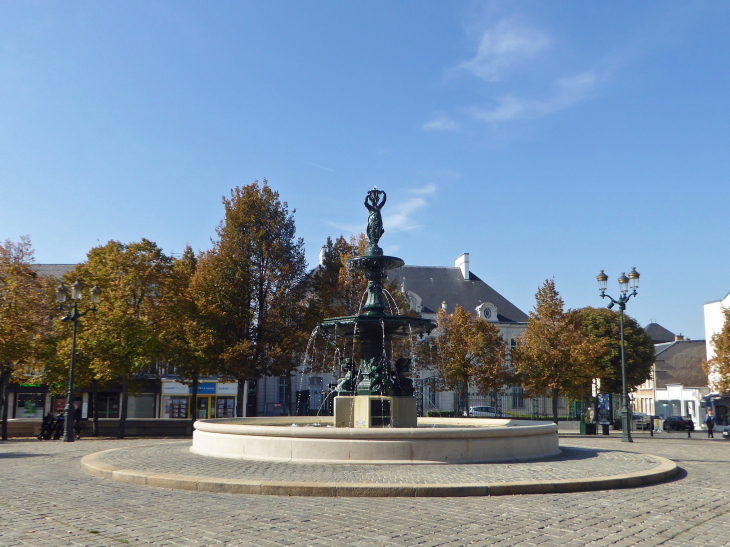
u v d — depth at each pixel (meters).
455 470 10.98
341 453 11.80
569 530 6.89
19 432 26.36
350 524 7.07
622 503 8.68
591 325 53.66
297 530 6.74
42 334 27.75
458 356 35.97
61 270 45.31
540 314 35.44
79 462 14.22
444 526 7.00
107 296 26.73
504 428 12.52
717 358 33.97
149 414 40.69
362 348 15.72
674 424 41.53
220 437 13.38
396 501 8.67
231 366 28.05
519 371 36.00
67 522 7.15
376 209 16.39
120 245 28.38
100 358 25.25
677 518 7.68
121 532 6.62
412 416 15.07
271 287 30.81
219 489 9.43
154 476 10.11
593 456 14.13
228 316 29.05
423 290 60.25
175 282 28.19
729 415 39.19
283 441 12.16
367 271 15.98
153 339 25.67
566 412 52.25
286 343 29.55
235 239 30.59
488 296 61.09
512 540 6.37
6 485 10.22
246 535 6.50
